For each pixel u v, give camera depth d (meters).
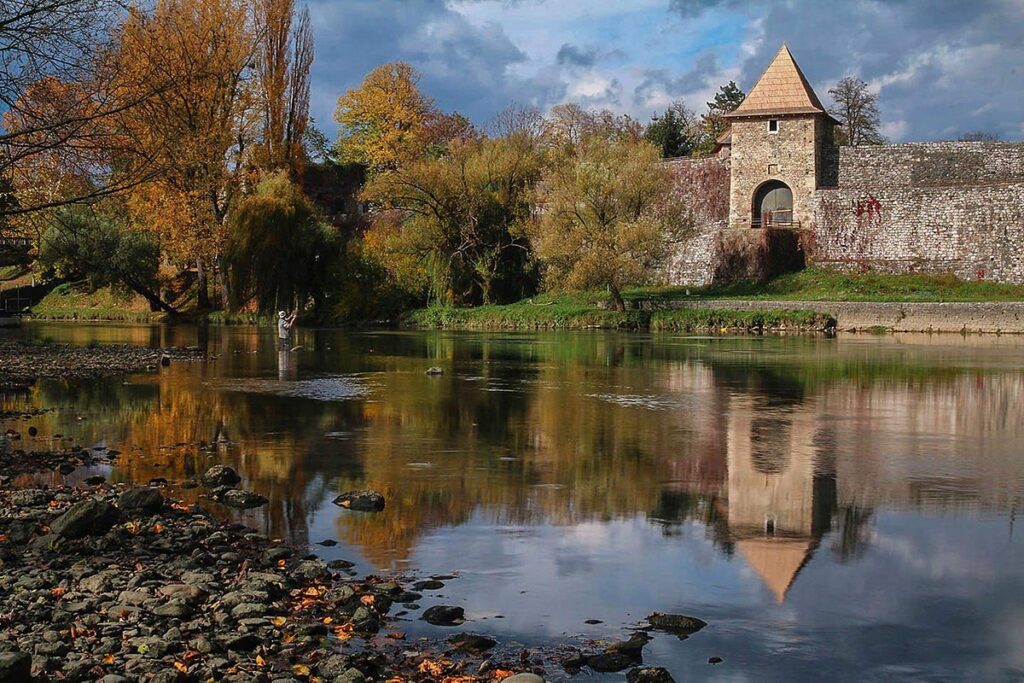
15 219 21.78
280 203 63.28
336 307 64.06
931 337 49.47
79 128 19.47
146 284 72.56
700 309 56.84
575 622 8.92
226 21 62.56
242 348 42.38
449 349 42.56
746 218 69.50
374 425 20.23
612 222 58.88
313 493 13.94
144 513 12.22
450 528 12.08
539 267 65.31
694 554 11.02
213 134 47.75
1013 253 61.66
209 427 19.86
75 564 9.97
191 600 8.98
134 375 30.12
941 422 20.88
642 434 19.25
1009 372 31.52
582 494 13.98
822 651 8.32
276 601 9.20
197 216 64.62
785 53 70.31
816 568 10.52
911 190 64.56
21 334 51.94
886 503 13.46
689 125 105.12
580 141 83.50
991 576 10.24
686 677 7.79
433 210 64.38
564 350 41.78
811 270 66.44
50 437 18.52
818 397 25.16
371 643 8.30
